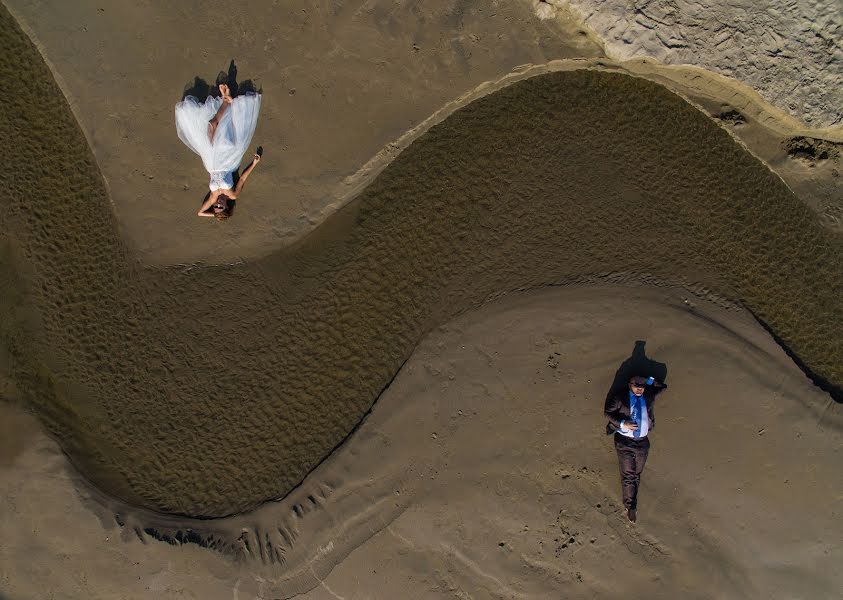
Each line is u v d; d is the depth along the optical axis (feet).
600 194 17.07
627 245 16.97
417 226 17.12
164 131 16.88
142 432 16.92
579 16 16.61
